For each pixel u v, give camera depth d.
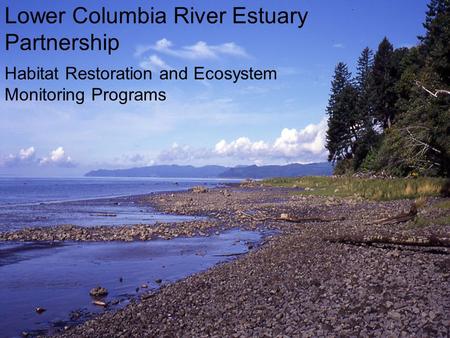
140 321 10.82
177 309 11.40
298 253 15.50
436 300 9.10
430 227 17.84
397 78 76.12
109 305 12.77
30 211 42.12
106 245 22.56
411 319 8.30
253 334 8.81
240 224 29.34
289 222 29.23
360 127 83.62
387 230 17.53
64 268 17.50
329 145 90.62
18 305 12.88
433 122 41.59
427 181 39.31
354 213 28.53
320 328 8.57
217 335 9.09
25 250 21.31
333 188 54.22
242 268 14.99
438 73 42.78
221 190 74.94
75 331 10.58
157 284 14.99
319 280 11.79
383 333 7.91
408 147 44.22
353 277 11.45
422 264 11.88
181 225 29.09
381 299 9.57
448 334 7.54
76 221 33.38
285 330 8.74
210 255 19.80
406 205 30.09
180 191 79.25
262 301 10.93
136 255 20.02
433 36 55.03
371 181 49.00
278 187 79.06
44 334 10.64
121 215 37.91
